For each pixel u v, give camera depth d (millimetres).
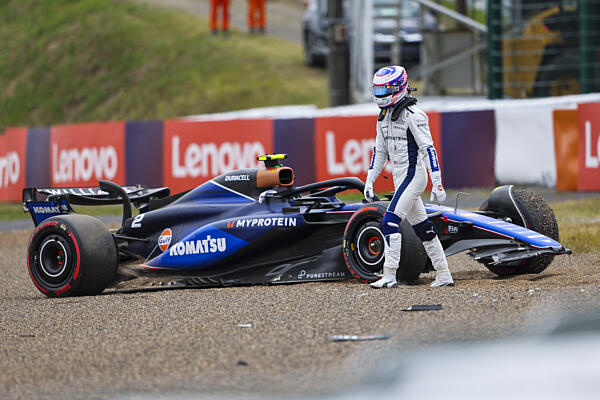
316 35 109000
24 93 124812
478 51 78062
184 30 128750
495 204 28500
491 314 18969
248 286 28266
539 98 68188
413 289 24234
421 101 75312
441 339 16562
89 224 27703
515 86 71688
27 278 34938
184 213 29484
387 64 85375
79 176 69875
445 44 79000
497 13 70250
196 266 28609
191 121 64688
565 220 43500
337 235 27938
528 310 19094
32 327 21266
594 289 21469
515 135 57094
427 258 27172
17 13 151500
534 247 25234
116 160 67562
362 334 17984
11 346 19047
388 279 24859
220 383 14875
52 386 15367
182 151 65062
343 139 60781
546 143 56156
